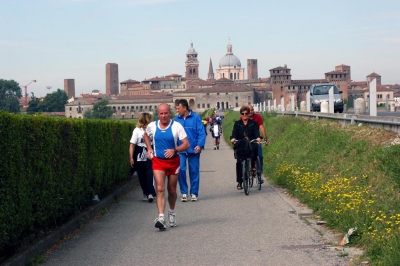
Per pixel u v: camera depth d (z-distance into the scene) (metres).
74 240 10.91
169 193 12.03
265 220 12.36
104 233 11.54
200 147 15.74
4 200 8.54
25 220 9.48
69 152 12.26
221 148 43.34
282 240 10.26
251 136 17.31
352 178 13.34
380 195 11.39
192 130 15.88
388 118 16.22
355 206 10.95
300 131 25.75
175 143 11.80
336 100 41.22
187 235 11.02
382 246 8.54
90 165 14.41
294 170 18.25
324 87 42.47
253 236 10.70
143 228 11.97
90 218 13.32
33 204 10.02
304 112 34.41
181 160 15.88
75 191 12.74
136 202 16.36
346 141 17.22
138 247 10.09
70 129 12.39
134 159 16.64
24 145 9.45
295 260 8.77
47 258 9.46
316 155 18.30
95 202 14.85
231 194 17.02
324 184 14.62
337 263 8.50
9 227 8.68
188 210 14.27
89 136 14.34
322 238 10.32
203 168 26.08
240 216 13.02
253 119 18.23
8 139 8.73
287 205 14.41
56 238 10.68
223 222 12.31
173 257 9.23
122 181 20.45
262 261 8.77
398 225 9.42
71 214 12.77
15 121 9.03
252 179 17.55
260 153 18.05
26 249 9.28
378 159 13.38
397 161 12.33
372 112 19.22
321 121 25.91
